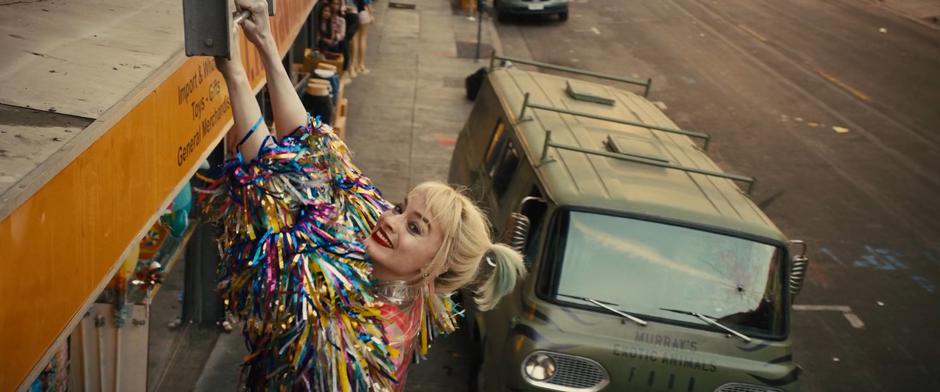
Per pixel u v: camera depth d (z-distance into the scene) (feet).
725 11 91.71
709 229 20.40
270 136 5.90
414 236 6.10
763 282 20.31
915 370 29.22
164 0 14.62
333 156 6.23
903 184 46.83
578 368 19.40
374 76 57.52
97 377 15.76
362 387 5.81
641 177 21.85
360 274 5.92
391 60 62.39
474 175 27.99
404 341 6.16
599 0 93.45
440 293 6.55
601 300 19.92
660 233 20.35
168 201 10.78
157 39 11.76
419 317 6.33
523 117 25.26
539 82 29.07
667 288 20.08
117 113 8.59
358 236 6.28
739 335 19.77
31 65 9.63
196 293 24.59
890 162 50.19
